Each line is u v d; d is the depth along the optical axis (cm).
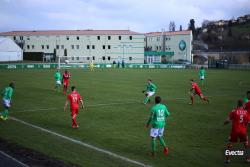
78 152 1368
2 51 10212
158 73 6700
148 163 1236
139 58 11162
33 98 2934
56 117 2103
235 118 1259
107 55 11150
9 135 1644
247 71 7569
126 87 3912
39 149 1408
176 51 11719
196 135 1653
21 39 11375
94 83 4400
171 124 1905
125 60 11169
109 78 5253
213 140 1559
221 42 15950
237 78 5475
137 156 1321
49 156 1314
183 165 1218
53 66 8506
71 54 11188
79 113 2241
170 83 4481
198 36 18438
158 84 4338
